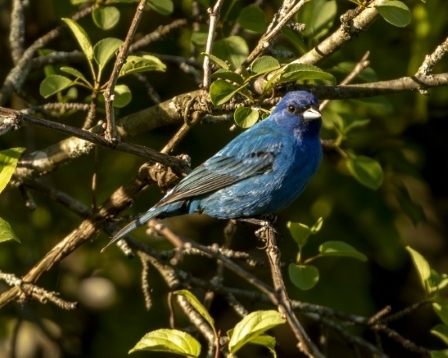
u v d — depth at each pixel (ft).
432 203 50.55
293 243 44.91
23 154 35.40
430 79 33.37
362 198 44.50
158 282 46.44
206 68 29.66
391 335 34.12
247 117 27.84
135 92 44.86
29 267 40.42
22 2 39.86
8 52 46.14
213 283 35.32
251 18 34.91
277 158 34.12
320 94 35.01
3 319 46.47
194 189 34.12
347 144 40.42
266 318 22.16
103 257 46.44
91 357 45.42
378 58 44.01
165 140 45.47
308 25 36.35
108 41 30.66
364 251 45.03
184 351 23.00
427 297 32.83
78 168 45.21
